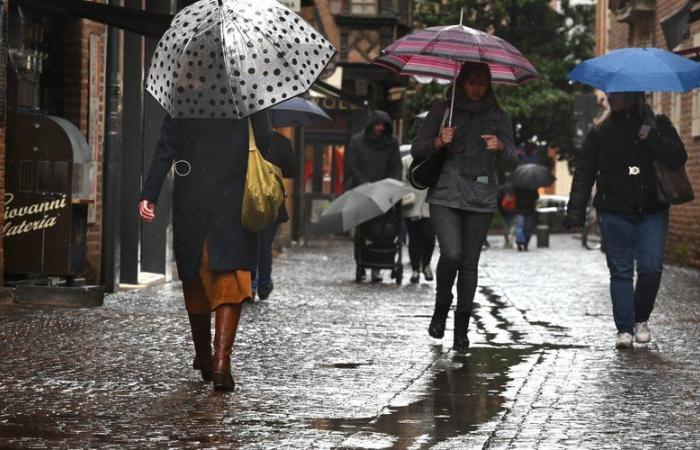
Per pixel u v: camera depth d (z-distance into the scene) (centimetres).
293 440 1257
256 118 1556
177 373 1672
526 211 6359
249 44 1539
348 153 3491
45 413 1374
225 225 1538
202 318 1609
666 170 2062
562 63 10281
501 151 2012
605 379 1695
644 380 1691
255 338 2073
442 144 1992
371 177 3459
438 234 2012
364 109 6925
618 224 2069
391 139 3475
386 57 2152
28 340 1945
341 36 7094
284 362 1803
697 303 2914
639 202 2064
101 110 3003
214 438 1262
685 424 1378
